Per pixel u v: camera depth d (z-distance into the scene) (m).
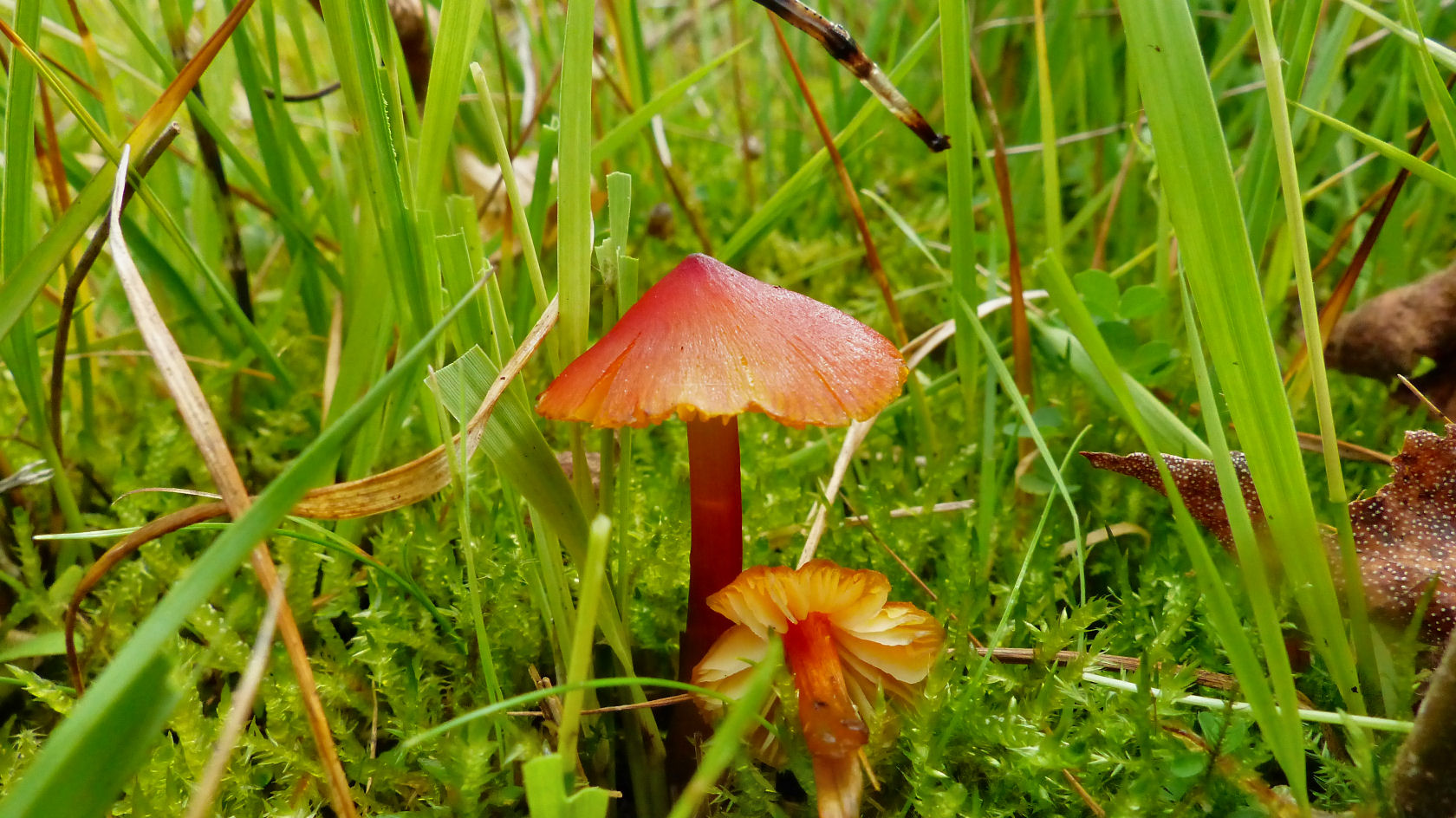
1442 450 0.10
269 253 0.20
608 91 0.22
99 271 0.18
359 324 0.13
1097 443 0.16
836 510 0.14
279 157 0.15
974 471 0.15
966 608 0.12
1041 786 0.10
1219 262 0.08
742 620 0.10
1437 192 0.17
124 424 0.17
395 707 0.11
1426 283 0.15
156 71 0.17
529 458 0.09
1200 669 0.12
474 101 0.18
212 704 0.12
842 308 0.21
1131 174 0.19
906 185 0.25
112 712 0.06
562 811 0.08
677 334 0.09
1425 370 0.15
